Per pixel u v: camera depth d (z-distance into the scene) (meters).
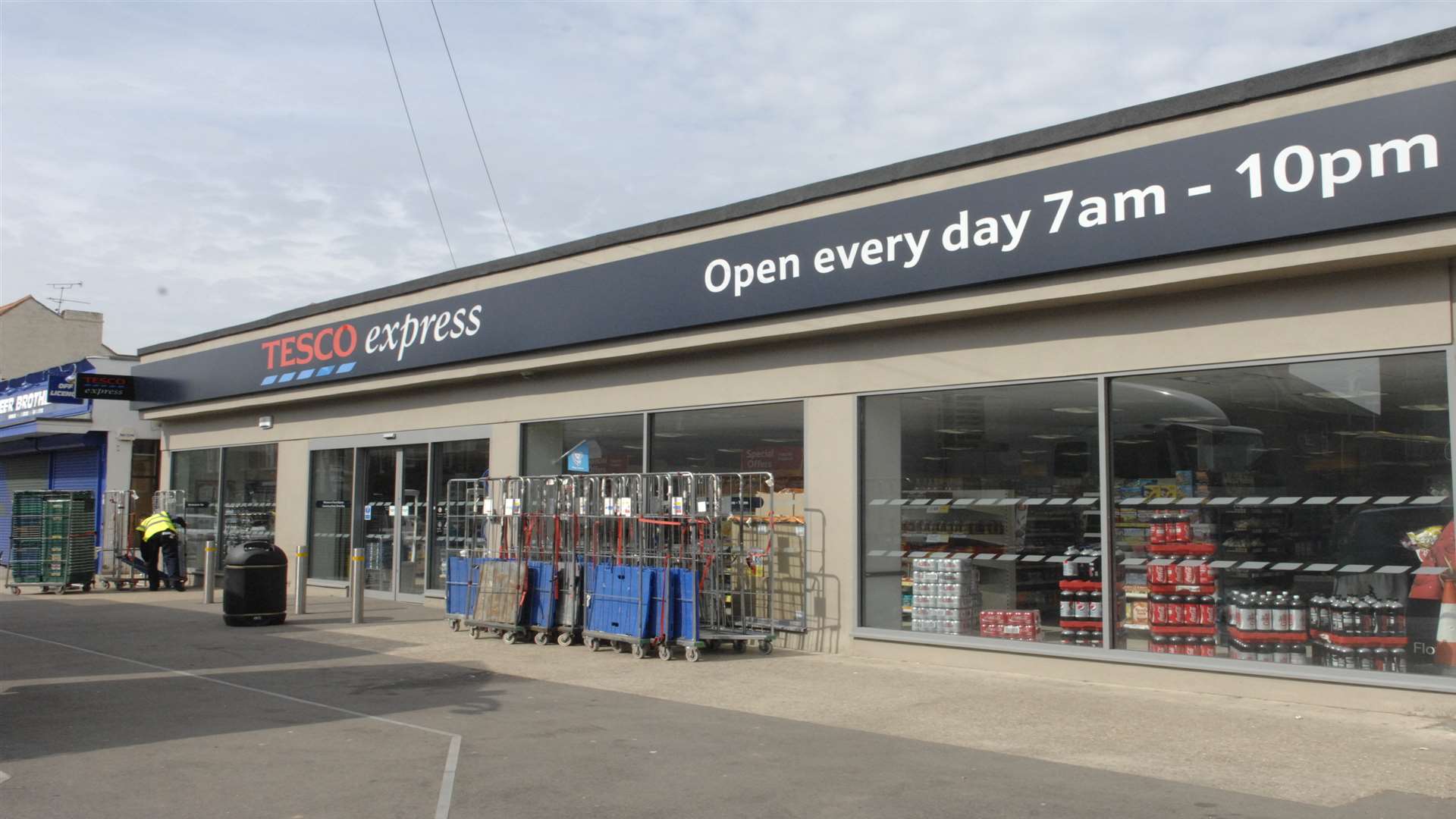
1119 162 9.91
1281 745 7.75
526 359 15.60
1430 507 8.73
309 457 20.58
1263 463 9.62
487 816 6.18
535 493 13.98
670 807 6.36
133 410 25.33
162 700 9.73
